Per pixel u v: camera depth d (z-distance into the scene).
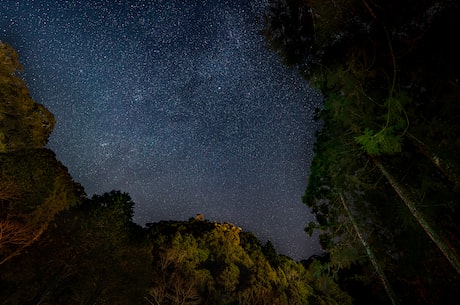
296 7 7.27
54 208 14.14
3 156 13.10
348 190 9.95
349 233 10.28
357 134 8.08
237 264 33.97
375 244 9.86
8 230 12.66
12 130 16.42
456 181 6.57
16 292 13.08
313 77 7.77
